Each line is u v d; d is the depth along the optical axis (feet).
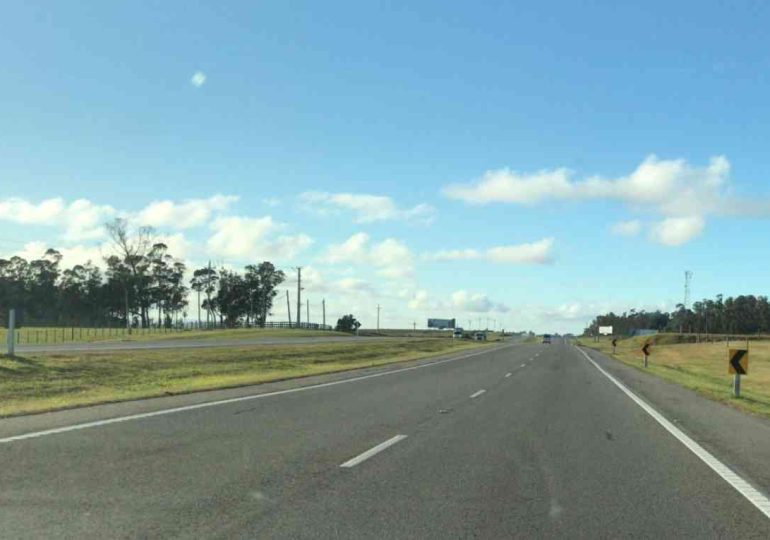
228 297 531.50
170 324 473.26
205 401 59.88
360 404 61.57
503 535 22.21
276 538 21.34
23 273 444.14
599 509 25.73
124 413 49.88
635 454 38.24
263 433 42.57
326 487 28.45
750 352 281.74
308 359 145.28
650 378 112.16
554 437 44.34
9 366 79.15
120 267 375.86
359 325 588.91
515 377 107.14
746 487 29.96
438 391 78.28
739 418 57.16
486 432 45.91
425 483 29.71
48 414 48.47
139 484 28.04
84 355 101.14
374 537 21.71
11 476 28.96
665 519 24.44
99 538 20.89
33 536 20.98
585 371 127.75
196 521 22.95
